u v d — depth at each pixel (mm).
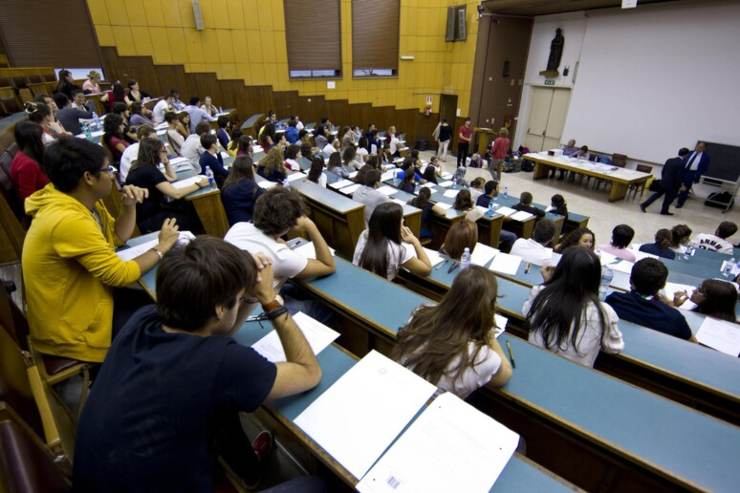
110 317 1525
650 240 6293
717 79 7312
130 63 8258
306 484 1067
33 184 2244
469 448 919
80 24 7664
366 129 11898
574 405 1230
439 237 4840
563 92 10219
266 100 10102
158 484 771
